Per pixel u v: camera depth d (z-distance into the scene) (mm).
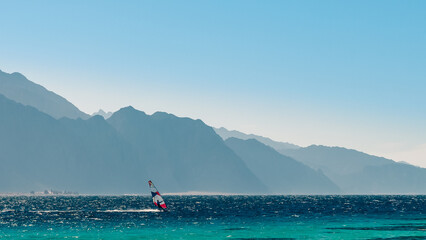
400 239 90000
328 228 108375
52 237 92500
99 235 95312
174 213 164000
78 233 98250
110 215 153500
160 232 100062
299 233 98875
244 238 91188
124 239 89688
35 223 121438
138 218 138125
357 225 115750
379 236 94375
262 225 114875
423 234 97750
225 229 105812
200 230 103562
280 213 164000
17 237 92625
